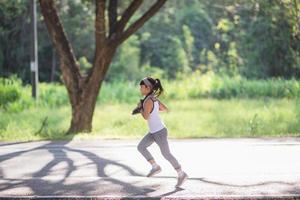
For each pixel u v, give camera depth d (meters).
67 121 24.92
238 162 14.03
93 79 21.11
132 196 10.27
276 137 19.12
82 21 54.56
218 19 58.62
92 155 15.50
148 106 11.01
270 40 46.53
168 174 12.53
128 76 62.22
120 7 28.91
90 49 57.16
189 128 21.97
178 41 66.69
